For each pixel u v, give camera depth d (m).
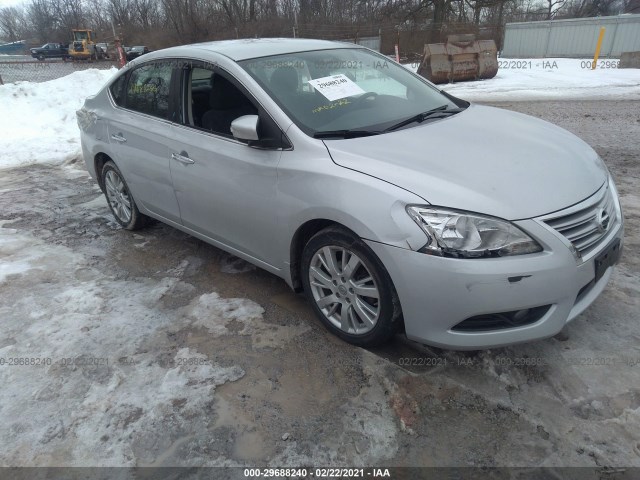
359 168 2.55
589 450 2.11
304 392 2.52
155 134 3.69
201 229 3.62
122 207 4.56
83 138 4.73
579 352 2.66
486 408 2.36
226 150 3.13
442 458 2.13
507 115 3.47
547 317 2.34
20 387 2.64
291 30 28.88
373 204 2.41
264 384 2.58
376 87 3.46
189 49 3.58
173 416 2.41
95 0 54.50
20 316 3.29
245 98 3.18
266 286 3.53
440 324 2.37
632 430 2.19
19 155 7.64
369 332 2.68
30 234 4.68
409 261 2.31
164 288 3.57
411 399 2.43
